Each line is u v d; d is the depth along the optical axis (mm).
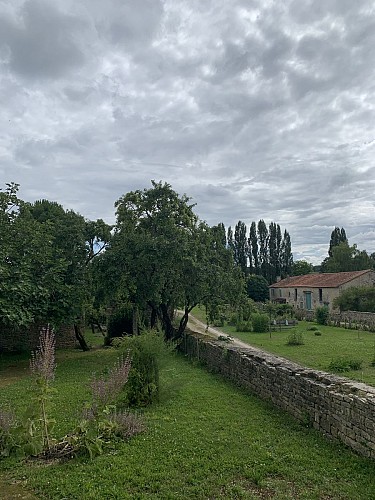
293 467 6336
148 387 10055
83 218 22656
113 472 6172
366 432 6598
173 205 20672
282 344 23281
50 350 7715
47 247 17828
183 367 15781
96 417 7469
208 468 6328
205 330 31500
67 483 5848
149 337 10602
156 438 7598
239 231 77312
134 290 19094
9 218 17625
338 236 81062
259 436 7719
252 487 5766
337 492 5574
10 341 20812
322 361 16781
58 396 10891
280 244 76000
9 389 12398
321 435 7781
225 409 9594
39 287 16125
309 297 49938
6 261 16281
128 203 20750
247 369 11695
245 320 31984
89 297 19656
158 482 5887
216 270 20000
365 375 13648
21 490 5730
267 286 61844
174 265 18797
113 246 19750
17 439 6828
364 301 37219
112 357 18719
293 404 8992
